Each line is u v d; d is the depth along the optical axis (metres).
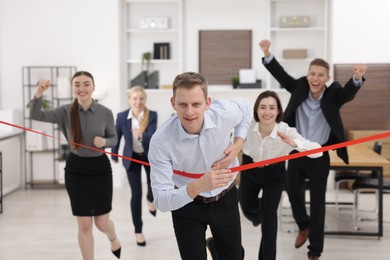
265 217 3.92
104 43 8.10
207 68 8.59
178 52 8.59
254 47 8.55
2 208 6.63
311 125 4.44
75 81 3.93
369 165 5.26
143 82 8.43
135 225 5.23
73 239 5.45
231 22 8.55
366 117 7.97
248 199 4.21
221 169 2.60
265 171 3.98
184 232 2.90
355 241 5.37
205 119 2.66
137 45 8.66
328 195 7.62
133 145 5.17
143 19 8.43
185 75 2.49
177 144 2.68
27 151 8.09
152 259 4.82
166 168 2.68
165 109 8.71
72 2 8.07
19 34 8.12
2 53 8.14
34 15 8.09
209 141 2.71
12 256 4.90
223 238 2.99
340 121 4.32
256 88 8.34
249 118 3.07
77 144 3.94
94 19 8.09
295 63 8.47
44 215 6.48
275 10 8.45
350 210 6.71
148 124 5.16
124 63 8.54
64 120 4.05
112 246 4.48
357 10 7.87
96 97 7.86
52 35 8.11
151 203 5.79
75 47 8.11
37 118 3.93
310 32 8.41
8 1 8.09
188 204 2.88
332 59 7.96
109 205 4.16
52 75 8.13
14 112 7.95
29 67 8.09
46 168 8.23
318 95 4.40
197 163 2.78
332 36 7.95
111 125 4.13
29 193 7.80
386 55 7.90
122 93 8.39
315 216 4.44
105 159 4.12
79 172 4.01
